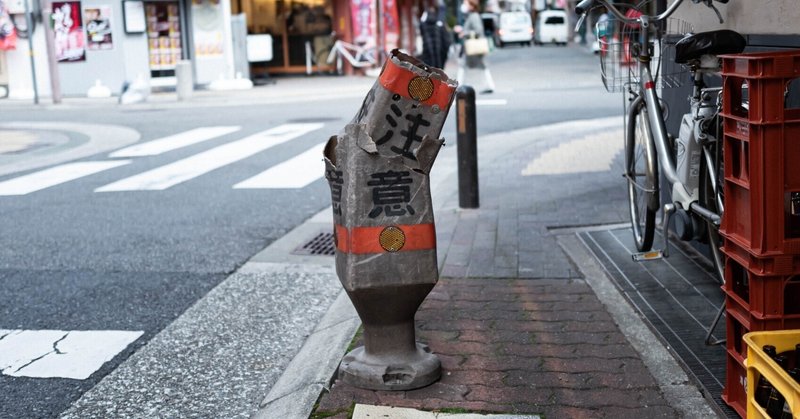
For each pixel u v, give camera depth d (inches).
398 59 147.3
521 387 156.2
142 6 911.7
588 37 1750.7
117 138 565.3
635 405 148.3
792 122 127.3
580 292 211.0
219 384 171.2
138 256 269.4
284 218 319.3
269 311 213.5
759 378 124.2
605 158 401.1
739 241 136.6
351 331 185.2
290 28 1112.8
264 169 425.7
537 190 335.9
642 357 169.6
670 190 248.8
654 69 244.7
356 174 149.0
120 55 915.4
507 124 561.9
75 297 229.8
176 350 189.6
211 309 216.4
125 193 373.7
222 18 941.2
